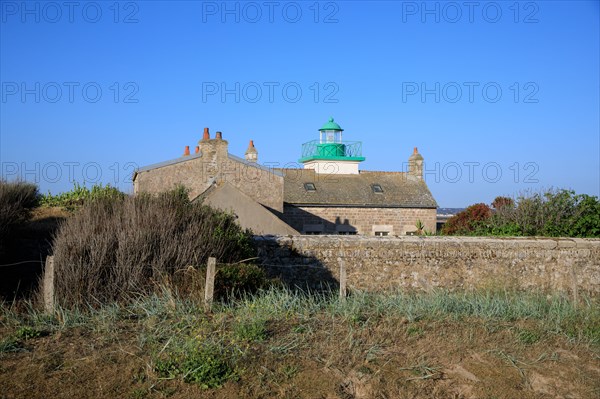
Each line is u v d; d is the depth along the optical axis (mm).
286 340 8070
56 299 9469
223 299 9875
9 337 7652
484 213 24438
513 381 7641
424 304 10398
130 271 10383
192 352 7203
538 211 19438
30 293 11164
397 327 9000
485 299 11305
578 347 9047
